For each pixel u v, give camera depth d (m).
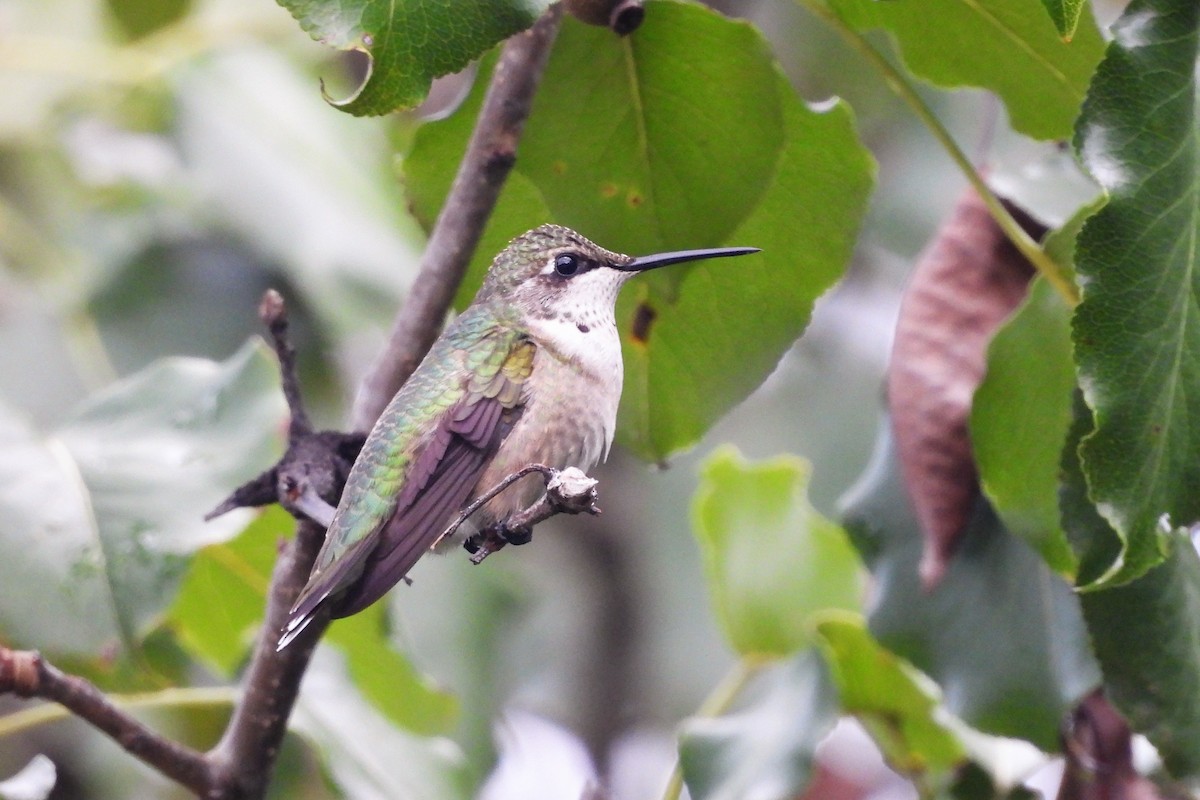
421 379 6.28
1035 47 5.72
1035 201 6.19
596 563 11.59
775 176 6.05
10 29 9.99
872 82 11.88
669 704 11.24
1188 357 4.52
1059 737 6.25
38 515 6.08
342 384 10.14
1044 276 5.65
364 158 10.76
